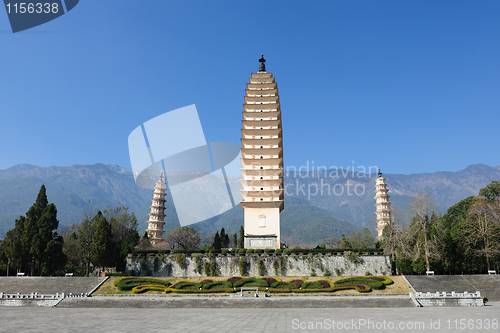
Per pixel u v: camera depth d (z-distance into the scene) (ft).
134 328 87.86
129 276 211.00
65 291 183.73
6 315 122.93
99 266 251.80
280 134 269.64
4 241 241.96
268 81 280.10
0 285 189.06
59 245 241.96
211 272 214.90
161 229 375.25
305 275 214.48
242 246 379.76
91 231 279.08
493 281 190.90
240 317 114.93
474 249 230.89
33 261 238.07
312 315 121.08
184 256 219.00
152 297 168.96
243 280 188.14
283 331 82.69
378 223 376.07
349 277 196.65
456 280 192.54
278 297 166.20
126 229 303.27
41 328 88.63
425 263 223.51
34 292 180.45
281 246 261.44
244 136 264.52
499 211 269.23
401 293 178.60
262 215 243.60
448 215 330.34
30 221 240.32
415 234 240.12
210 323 98.37
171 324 96.22
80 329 86.22
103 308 152.25
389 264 215.51
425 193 239.91
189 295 175.52
